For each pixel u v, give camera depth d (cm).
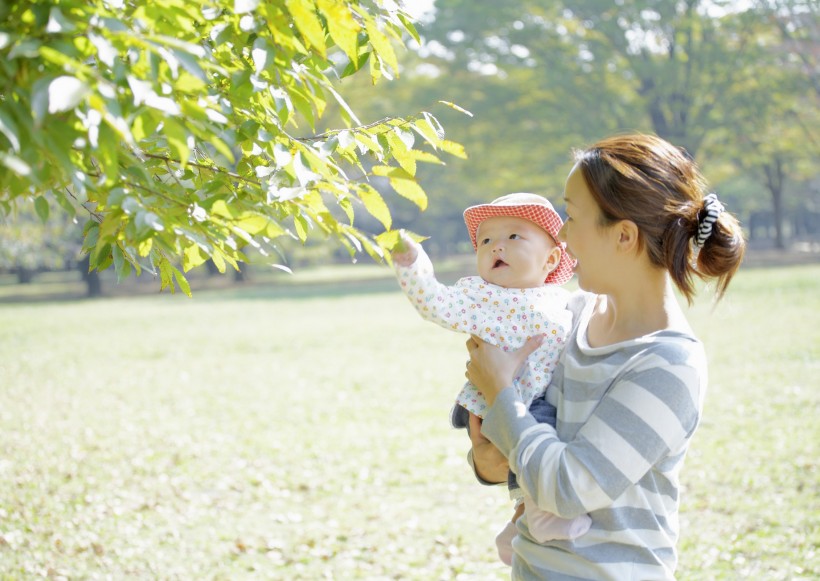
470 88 4172
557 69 3919
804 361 1250
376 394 1188
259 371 1409
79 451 882
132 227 186
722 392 1085
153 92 157
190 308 2688
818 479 713
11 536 600
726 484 717
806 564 538
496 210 231
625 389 193
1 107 151
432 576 555
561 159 3969
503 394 206
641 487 198
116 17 164
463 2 4078
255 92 212
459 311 214
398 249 202
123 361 1544
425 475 792
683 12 3744
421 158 233
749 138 3816
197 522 666
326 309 2462
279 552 602
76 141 158
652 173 197
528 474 195
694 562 552
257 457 863
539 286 233
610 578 195
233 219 197
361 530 647
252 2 176
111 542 611
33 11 157
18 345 1798
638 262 202
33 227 2308
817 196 5938
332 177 198
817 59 3506
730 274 204
